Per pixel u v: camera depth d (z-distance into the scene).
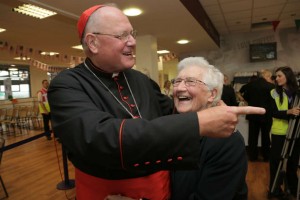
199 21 4.29
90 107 0.60
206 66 1.07
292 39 7.00
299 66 6.97
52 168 4.05
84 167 0.77
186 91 1.03
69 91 0.66
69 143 0.55
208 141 1.00
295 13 5.46
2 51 6.60
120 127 0.51
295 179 2.71
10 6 3.46
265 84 3.75
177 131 0.50
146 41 4.88
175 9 3.46
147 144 0.50
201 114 0.53
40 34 4.97
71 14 3.35
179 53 7.98
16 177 3.71
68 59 7.73
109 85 0.85
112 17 0.75
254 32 7.29
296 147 2.65
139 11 3.47
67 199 2.96
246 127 4.46
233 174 0.97
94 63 0.84
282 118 2.65
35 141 6.03
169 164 0.52
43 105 6.09
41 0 2.89
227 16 5.47
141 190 0.78
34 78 11.69
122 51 0.77
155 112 0.95
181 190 1.01
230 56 7.51
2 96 10.56
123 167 0.52
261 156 4.38
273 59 7.11
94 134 0.51
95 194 0.78
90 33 0.76
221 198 0.95
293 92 2.67
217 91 1.06
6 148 2.93
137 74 1.01
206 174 0.98
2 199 3.01
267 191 3.00
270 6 4.93
